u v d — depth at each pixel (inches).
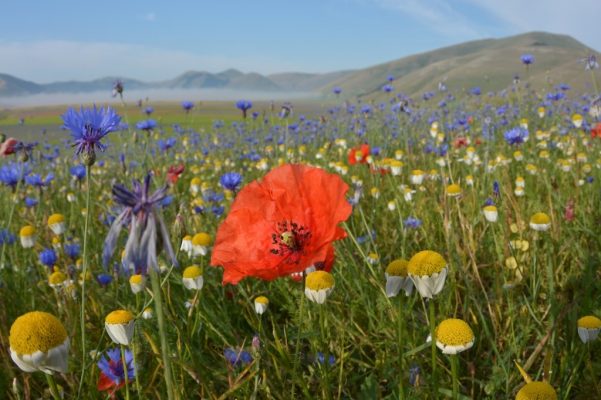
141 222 6.9
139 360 11.8
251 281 17.7
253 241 10.2
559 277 16.0
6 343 14.5
